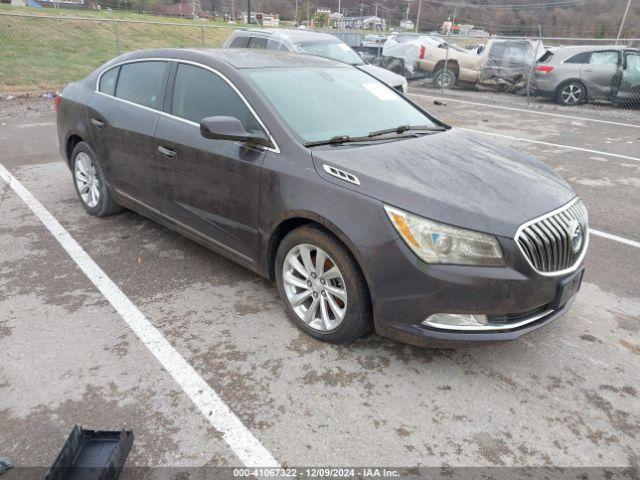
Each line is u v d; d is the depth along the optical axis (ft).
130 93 14.03
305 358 9.75
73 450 6.93
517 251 8.42
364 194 8.93
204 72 12.10
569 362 9.88
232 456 7.54
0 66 47.52
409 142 11.14
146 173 13.32
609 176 22.67
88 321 10.75
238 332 10.50
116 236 14.98
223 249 11.80
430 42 51.80
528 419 8.41
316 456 7.57
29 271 12.82
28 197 18.03
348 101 12.28
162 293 11.95
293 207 9.70
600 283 13.07
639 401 8.89
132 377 9.10
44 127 29.60
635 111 41.75
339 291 9.57
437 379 9.29
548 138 30.68
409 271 8.50
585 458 7.68
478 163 10.36
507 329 8.75
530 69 46.24
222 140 11.11
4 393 8.62
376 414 8.41
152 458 7.45
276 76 11.93
